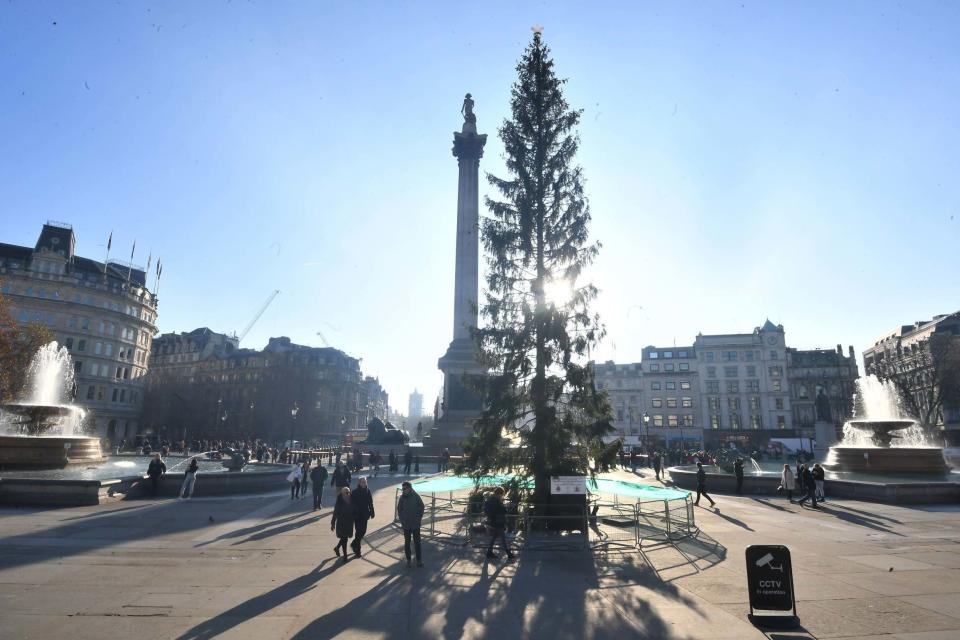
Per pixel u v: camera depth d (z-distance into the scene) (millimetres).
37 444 27109
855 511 21062
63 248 97562
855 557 13047
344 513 13094
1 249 93625
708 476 28609
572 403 18094
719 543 14719
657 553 13547
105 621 8367
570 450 18125
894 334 99375
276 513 19828
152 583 10555
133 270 113062
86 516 18297
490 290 20422
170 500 22703
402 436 51781
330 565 12297
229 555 13172
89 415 93688
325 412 130500
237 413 111625
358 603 9531
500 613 9055
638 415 107188
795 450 82688
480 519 16906
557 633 8148
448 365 47875
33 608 8898
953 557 13070
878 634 7992
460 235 52062
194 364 139875
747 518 19266
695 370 106812
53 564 11852
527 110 21234
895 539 15367
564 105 21406
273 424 103000
